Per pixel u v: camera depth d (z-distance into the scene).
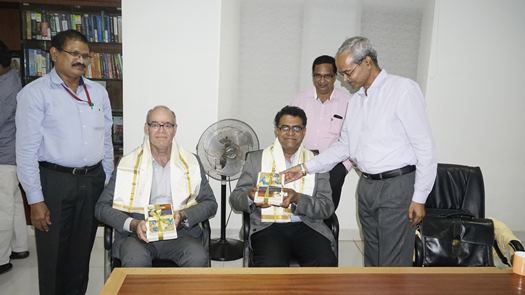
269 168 2.38
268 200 2.10
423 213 1.98
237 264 3.12
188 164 2.28
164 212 1.94
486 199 3.73
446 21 3.39
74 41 2.00
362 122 2.07
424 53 3.53
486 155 3.65
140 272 1.63
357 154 2.11
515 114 3.61
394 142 1.97
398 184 1.99
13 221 2.95
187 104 3.34
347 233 3.76
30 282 2.77
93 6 3.50
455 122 3.57
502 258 2.49
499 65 3.51
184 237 2.17
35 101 1.98
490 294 1.52
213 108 3.37
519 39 3.48
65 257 2.23
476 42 3.45
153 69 3.26
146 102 3.30
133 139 3.33
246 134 2.86
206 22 3.23
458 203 2.63
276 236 2.24
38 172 2.05
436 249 2.14
